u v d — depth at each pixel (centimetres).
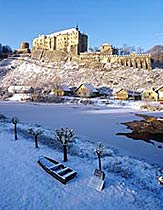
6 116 5797
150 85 12594
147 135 3978
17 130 3822
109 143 3450
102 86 12925
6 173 2097
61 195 1786
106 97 11094
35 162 2358
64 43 19512
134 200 1758
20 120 5244
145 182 2048
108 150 2991
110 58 16675
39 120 5334
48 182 1962
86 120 5425
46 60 18875
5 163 2314
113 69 15325
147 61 15900
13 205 1648
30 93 11775
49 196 1767
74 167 2267
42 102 10106
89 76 14562
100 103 9375
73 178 2028
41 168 2216
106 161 2509
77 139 3553
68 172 2084
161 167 2480
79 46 19212
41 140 3197
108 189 1886
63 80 14275
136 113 6712
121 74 14350
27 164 2303
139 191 1888
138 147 3266
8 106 8344
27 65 17525
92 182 1950
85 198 1758
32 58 19512
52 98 10456
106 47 18688
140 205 1702
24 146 2889
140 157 2847
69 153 2697
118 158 2655
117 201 1738
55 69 16462
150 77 13600
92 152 2827
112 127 4612
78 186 1914
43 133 3716
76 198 1753
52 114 6350
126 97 10494
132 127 4641
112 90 12381
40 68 16812
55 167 2145
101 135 3938
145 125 4838
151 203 1731
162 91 10350
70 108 7869
